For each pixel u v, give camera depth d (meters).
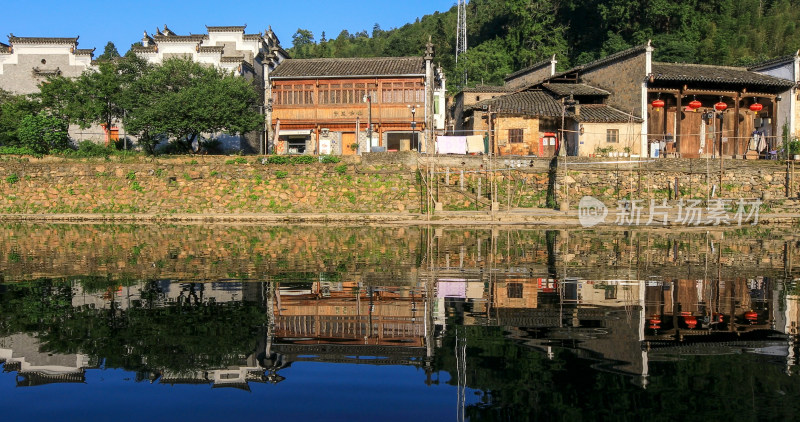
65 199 39.91
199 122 39.59
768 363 9.35
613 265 19.28
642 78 40.88
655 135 41.38
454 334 11.09
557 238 27.20
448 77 78.31
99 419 7.48
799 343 10.42
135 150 45.00
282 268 18.77
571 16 76.25
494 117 41.12
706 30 70.12
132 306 13.41
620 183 37.59
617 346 10.25
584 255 21.62
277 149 42.78
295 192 38.72
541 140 42.56
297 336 11.00
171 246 24.55
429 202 35.28
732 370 9.03
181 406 7.91
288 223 35.41
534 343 10.47
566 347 10.23
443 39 97.44
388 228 32.31
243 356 9.88
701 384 8.47
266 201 38.66
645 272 17.89
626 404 7.79
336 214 36.75
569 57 74.25
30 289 15.38
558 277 17.09
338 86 42.78
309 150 43.69
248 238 27.55
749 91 42.50
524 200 38.25
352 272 18.00
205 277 17.17
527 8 72.69
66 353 10.02
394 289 15.38
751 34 71.69
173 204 39.09
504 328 11.48
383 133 43.41
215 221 36.94
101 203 39.56
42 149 42.03
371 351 10.11
